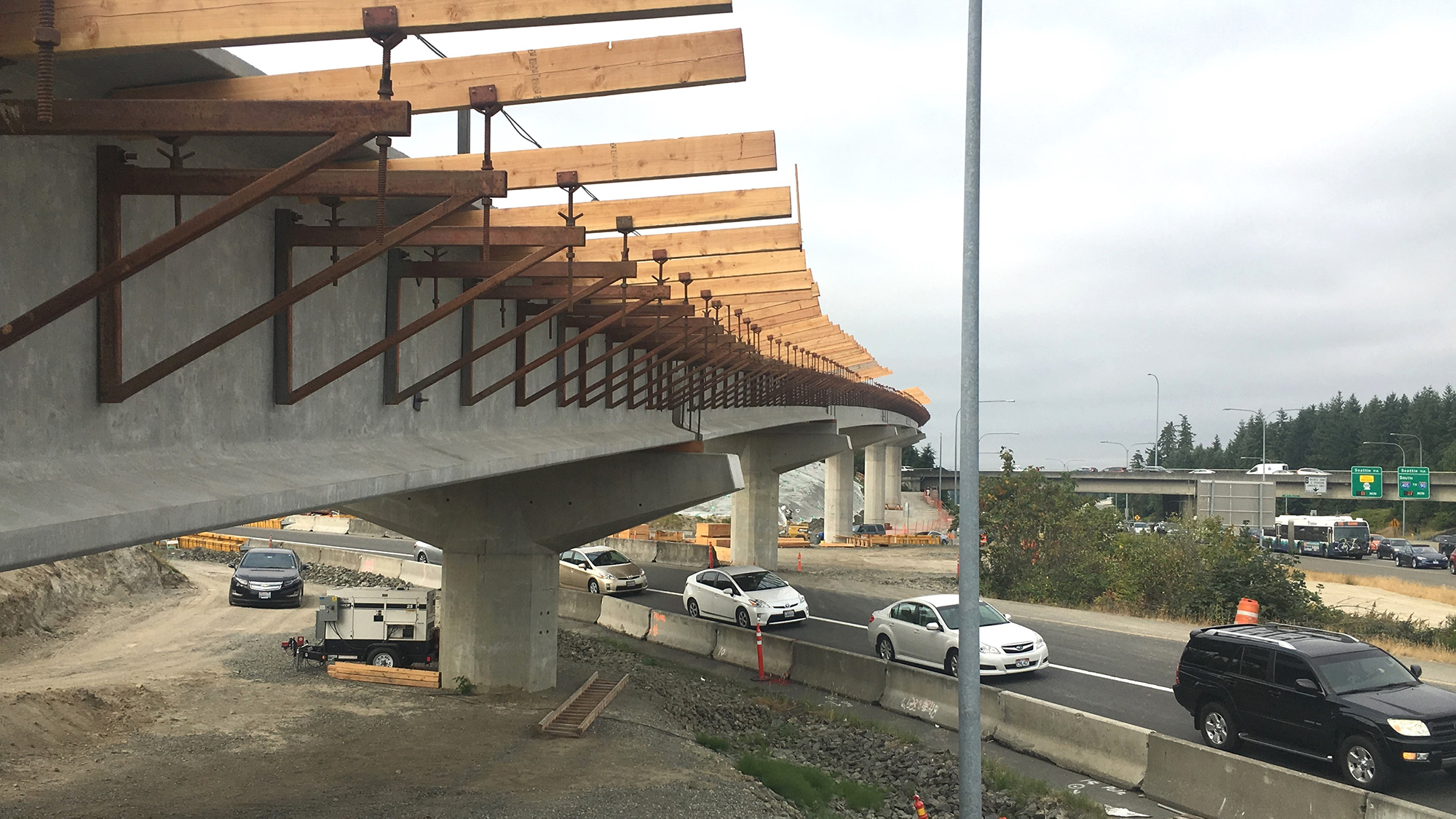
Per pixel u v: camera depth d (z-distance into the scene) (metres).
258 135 4.28
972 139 9.19
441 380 10.11
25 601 22.30
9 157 4.88
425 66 6.57
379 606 18.80
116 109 4.19
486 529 17.53
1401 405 154.50
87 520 4.69
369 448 8.60
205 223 4.23
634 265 9.54
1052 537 35.56
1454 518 99.69
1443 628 25.84
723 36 6.40
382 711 15.51
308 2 4.54
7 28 4.31
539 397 12.28
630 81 6.46
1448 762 11.61
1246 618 25.64
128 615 24.88
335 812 10.35
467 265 8.96
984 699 15.97
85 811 10.20
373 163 7.16
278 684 17.27
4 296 4.86
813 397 34.47
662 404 18.14
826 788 13.12
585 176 8.48
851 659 19.47
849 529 68.75
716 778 12.62
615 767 12.70
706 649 23.56
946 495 120.50
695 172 8.34
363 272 8.56
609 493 17.64
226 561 39.91
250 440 6.96
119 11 4.41
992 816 12.02
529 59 6.50
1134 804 12.36
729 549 52.66
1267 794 11.24
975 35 9.16
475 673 17.36
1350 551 63.50
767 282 15.32
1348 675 12.75
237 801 10.69
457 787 11.44
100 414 5.51
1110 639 24.25
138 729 13.96
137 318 5.80
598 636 25.64
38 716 13.60
